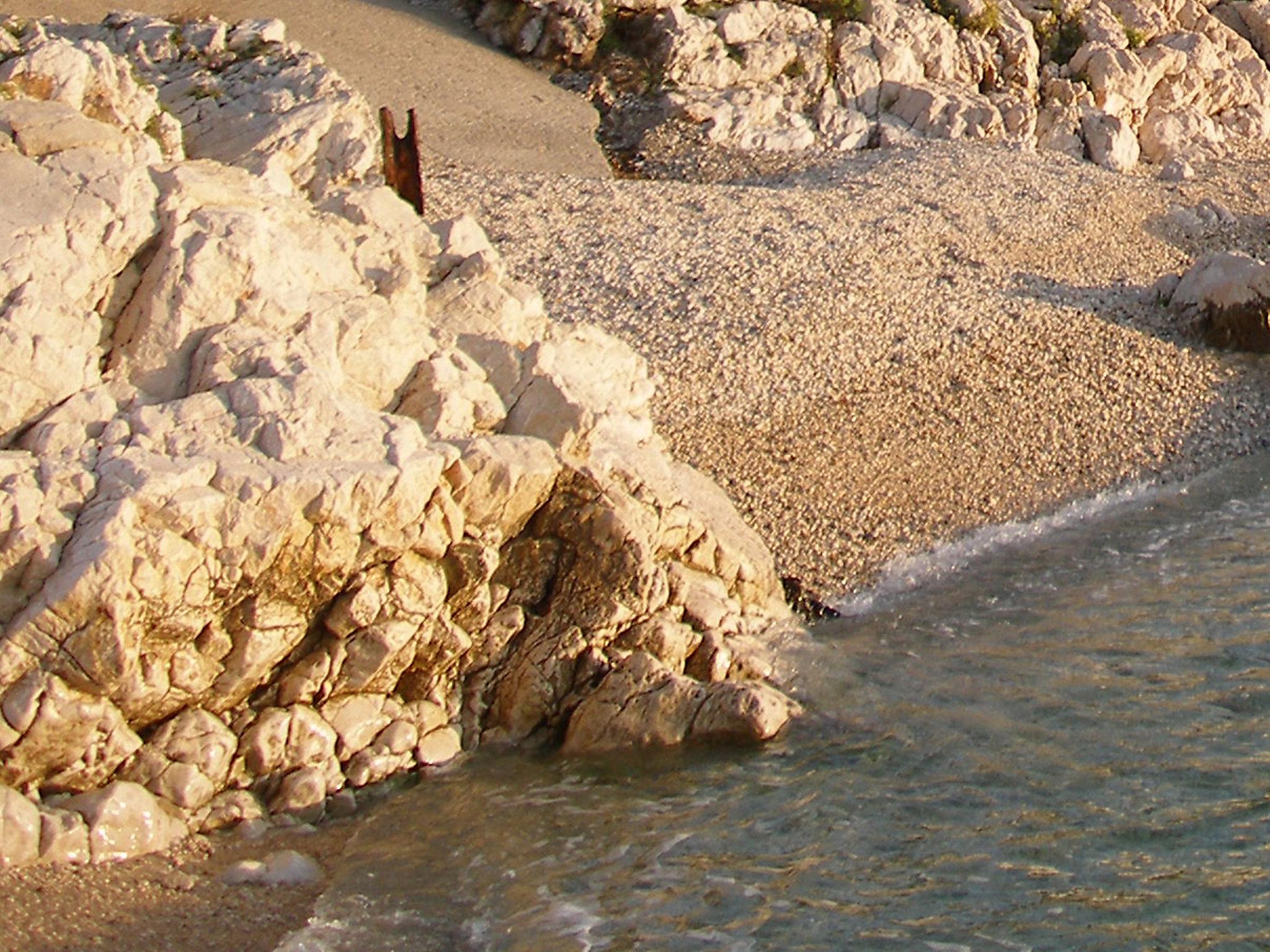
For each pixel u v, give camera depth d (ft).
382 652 55.52
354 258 63.87
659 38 139.64
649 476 62.69
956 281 103.35
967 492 80.74
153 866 50.34
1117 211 122.42
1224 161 148.25
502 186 112.06
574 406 60.70
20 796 49.75
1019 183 126.00
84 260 57.16
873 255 104.94
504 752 58.54
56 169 58.90
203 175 62.28
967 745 58.23
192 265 58.03
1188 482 85.15
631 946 47.29
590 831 53.52
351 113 91.71
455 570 57.06
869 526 76.59
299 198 67.62
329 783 55.06
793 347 90.89
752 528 74.38
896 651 66.03
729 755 58.03
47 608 49.11
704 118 134.51
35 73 74.69
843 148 137.59
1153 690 62.28
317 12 143.23
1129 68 152.15
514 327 65.67
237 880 49.96
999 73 150.61
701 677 61.31
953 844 52.26
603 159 127.24
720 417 83.56
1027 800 54.70
